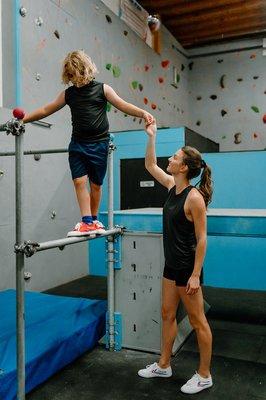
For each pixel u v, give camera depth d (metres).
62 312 2.72
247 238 2.96
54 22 3.89
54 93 3.93
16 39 3.38
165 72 6.61
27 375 1.95
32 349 2.10
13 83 3.40
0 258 3.37
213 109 7.34
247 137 7.08
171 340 2.11
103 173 2.21
